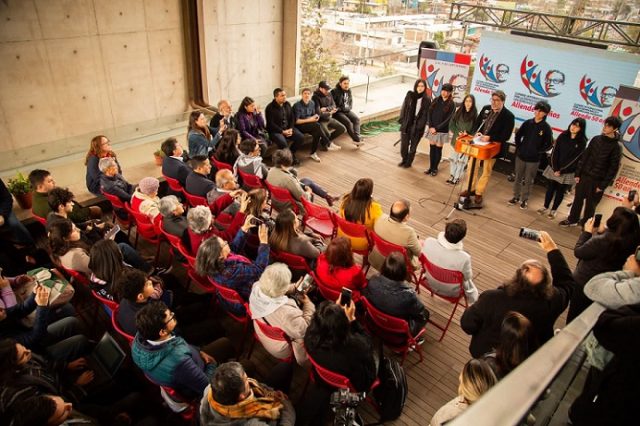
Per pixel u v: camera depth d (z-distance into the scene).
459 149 5.55
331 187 6.60
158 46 7.04
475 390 1.99
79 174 6.00
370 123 9.17
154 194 4.37
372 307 3.15
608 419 1.96
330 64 10.23
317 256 3.76
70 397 2.64
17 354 2.35
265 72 8.64
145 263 3.99
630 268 2.54
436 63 7.12
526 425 1.37
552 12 7.89
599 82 6.31
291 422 2.38
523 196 6.18
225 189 4.38
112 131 6.92
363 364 2.53
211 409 2.11
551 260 3.10
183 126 7.66
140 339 2.44
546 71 6.75
